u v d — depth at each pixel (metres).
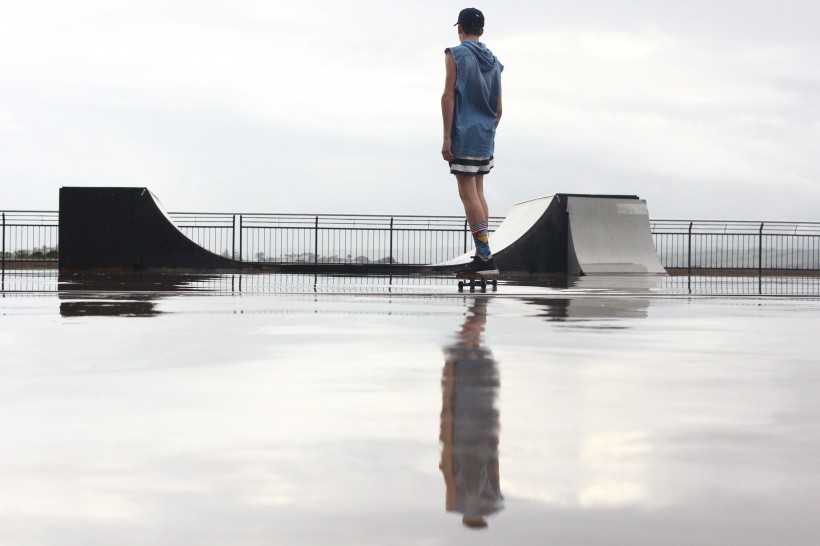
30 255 23.05
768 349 3.67
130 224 19.39
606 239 21.84
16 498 1.39
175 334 4.18
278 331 4.38
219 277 15.48
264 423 2.02
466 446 1.80
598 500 1.41
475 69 10.02
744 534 1.25
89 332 4.26
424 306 6.80
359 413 2.15
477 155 9.99
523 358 3.29
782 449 1.78
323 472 1.57
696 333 4.43
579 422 2.06
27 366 2.98
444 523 1.29
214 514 1.32
